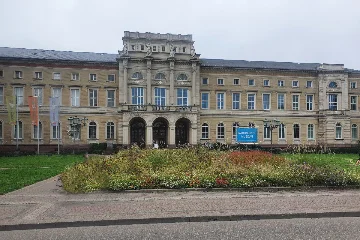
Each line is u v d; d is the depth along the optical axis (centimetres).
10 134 6094
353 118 7294
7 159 4459
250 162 2434
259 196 1691
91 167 2289
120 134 6353
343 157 4691
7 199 1622
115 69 6481
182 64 6519
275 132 6994
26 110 6144
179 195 1725
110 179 1919
